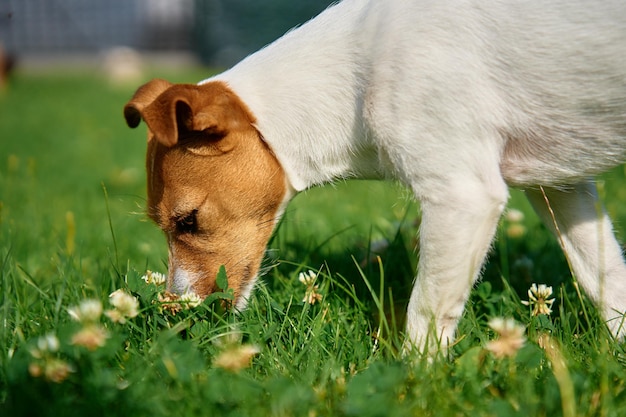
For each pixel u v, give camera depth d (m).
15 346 0.96
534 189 1.03
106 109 3.34
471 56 0.94
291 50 1.02
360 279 1.13
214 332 0.99
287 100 1.01
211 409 0.86
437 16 0.94
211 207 1.01
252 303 1.03
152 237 1.40
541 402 0.87
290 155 1.02
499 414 0.85
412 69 0.94
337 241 1.31
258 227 1.03
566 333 0.98
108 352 0.90
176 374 0.89
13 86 4.32
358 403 0.86
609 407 0.86
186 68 5.20
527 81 0.94
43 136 2.66
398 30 0.95
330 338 0.99
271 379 0.90
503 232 1.21
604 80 0.94
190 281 1.03
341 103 0.99
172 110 0.94
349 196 1.56
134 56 4.87
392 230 1.29
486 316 1.04
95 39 6.37
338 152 1.01
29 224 1.43
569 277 1.14
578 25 0.93
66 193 1.73
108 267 1.16
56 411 0.85
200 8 5.42
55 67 5.96
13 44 6.39
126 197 1.69
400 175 0.96
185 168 1.00
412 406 0.86
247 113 1.01
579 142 0.96
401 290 1.11
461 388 0.89
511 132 0.96
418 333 0.96
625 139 0.96
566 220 1.03
